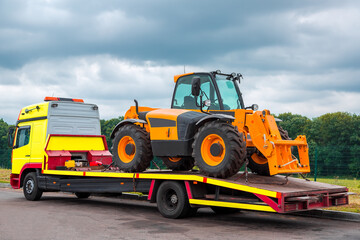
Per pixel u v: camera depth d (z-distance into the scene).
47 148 11.83
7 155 30.38
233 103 9.28
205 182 8.08
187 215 8.68
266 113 8.24
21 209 10.13
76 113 12.78
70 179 11.01
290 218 9.05
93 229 7.43
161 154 9.03
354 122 68.19
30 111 12.78
